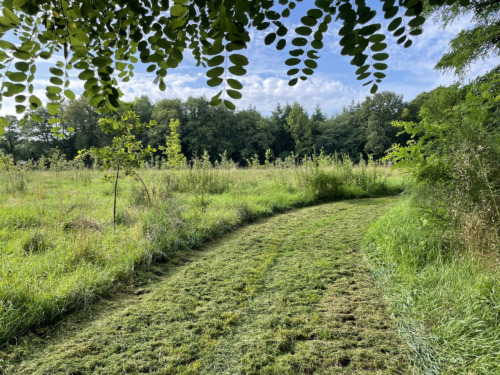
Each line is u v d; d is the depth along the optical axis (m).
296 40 1.47
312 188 9.33
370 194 10.49
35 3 1.28
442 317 2.36
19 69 1.30
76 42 1.42
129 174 6.04
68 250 3.74
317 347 2.20
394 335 2.34
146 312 2.72
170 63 1.48
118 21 1.52
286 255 4.26
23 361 2.04
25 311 2.49
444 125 3.98
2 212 5.38
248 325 2.51
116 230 5.04
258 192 9.23
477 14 6.23
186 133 42.50
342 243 4.79
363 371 1.96
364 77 1.58
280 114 53.12
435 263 3.24
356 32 1.34
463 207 3.28
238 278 3.47
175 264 3.97
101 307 2.82
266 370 1.98
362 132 44.28
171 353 2.15
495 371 1.75
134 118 5.96
